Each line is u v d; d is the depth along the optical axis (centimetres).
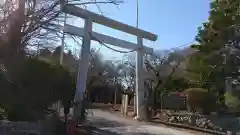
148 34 3017
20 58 1459
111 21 2597
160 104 3425
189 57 2575
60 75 1617
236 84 2133
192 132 2284
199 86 2644
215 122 2334
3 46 1429
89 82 4875
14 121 1388
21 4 1447
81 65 2412
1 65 1439
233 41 2070
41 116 1508
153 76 3431
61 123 1633
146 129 2306
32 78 1459
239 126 2170
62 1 1552
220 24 2047
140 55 3066
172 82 3362
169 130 2317
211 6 2156
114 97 5750
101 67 4894
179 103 3309
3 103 1421
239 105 2127
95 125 2328
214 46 2131
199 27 2328
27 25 1484
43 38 1576
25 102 1444
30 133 1357
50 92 1545
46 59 1656
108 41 2678
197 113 2653
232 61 2080
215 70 2169
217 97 2498
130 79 5325
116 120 2856
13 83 1432
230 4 2047
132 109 4166
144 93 3294
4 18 1430
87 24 2422
